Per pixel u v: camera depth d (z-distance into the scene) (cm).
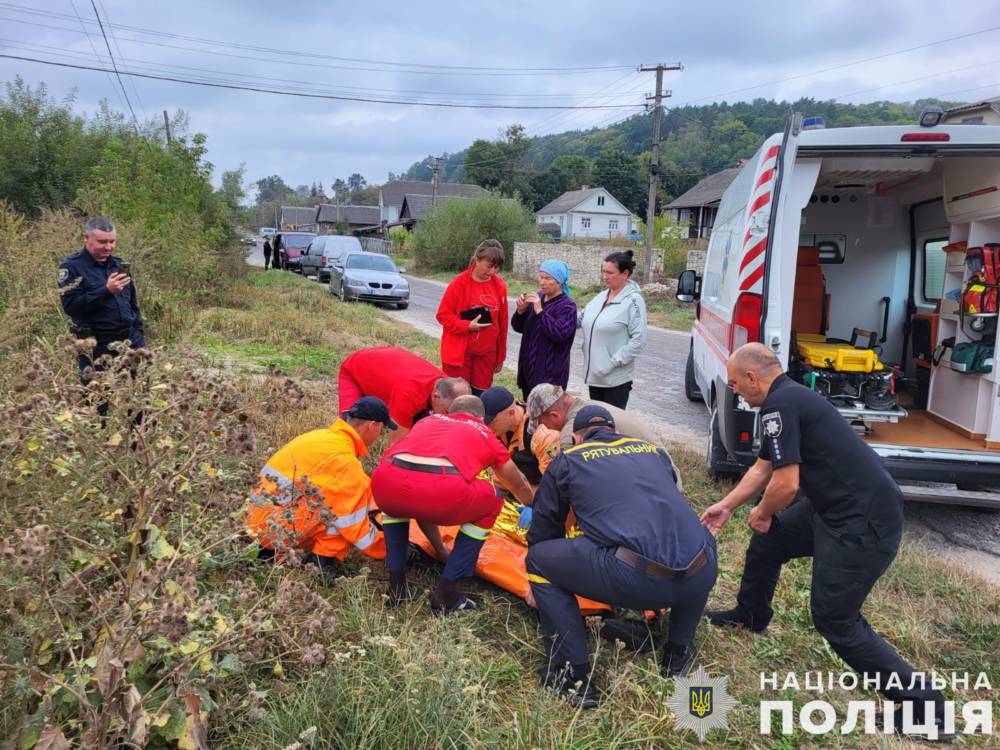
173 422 329
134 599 252
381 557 410
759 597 382
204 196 1856
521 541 448
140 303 1045
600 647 355
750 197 531
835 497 319
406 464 363
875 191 730
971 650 379
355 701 279
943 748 313
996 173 542
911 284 739
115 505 297
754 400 346
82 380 375
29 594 238
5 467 290
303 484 338
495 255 550
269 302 1593
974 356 555
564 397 435
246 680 292
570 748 283
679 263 3108
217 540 312
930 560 473
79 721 234
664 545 315
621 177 8019
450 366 564
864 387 573
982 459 509
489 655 349
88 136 1738
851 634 326
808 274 716
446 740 271
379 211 9231
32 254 792
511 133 8875
